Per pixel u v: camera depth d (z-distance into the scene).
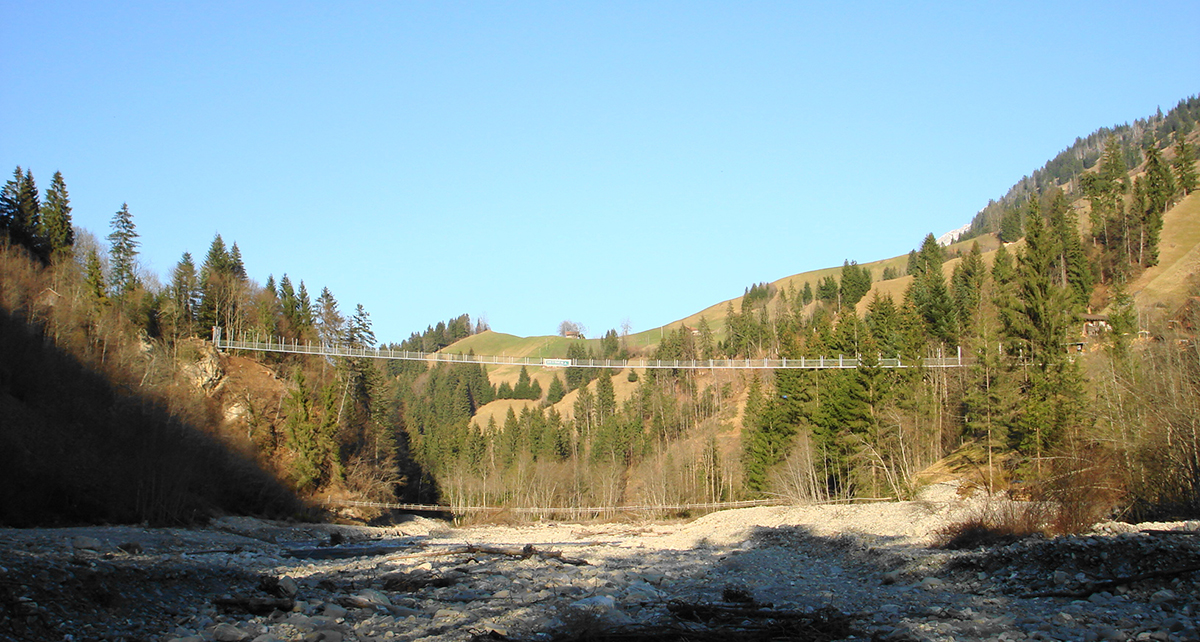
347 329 116.88
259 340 98.31
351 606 19.97
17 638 13.55
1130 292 114.75
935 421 72.75
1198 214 144.62
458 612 19.38
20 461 42.78
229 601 18.41
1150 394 40.75
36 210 94.62
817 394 76.81
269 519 64.12
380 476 88.00
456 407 178.25
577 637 16.25
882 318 101.12
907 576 24.44
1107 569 19.42
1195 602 15.99
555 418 128.75
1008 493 40.38
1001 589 20.33
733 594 21.39
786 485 72.00
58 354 59.44
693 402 132.00
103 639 14.50
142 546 32.34
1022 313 58.06
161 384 72.25
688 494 93.38
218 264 113.81
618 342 196.00
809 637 15.91
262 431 83.12
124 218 103.69
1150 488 34.84
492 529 74.19
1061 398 51.25
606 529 65.88
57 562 17.81
